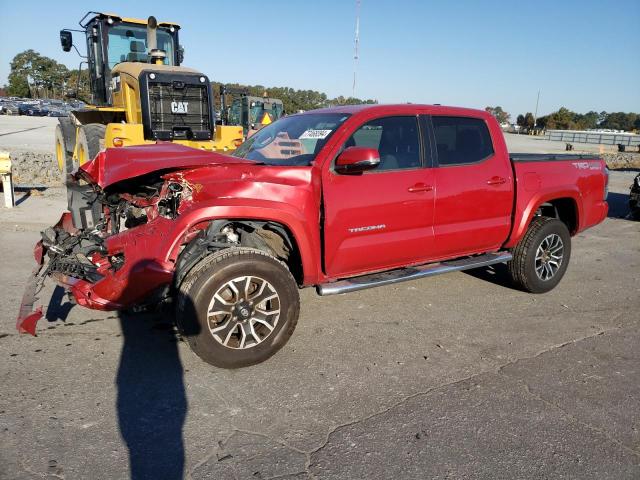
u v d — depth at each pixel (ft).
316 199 13.65
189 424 10.39
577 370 13.07
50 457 9.23
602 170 20.20
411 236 15.33
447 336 14.98
